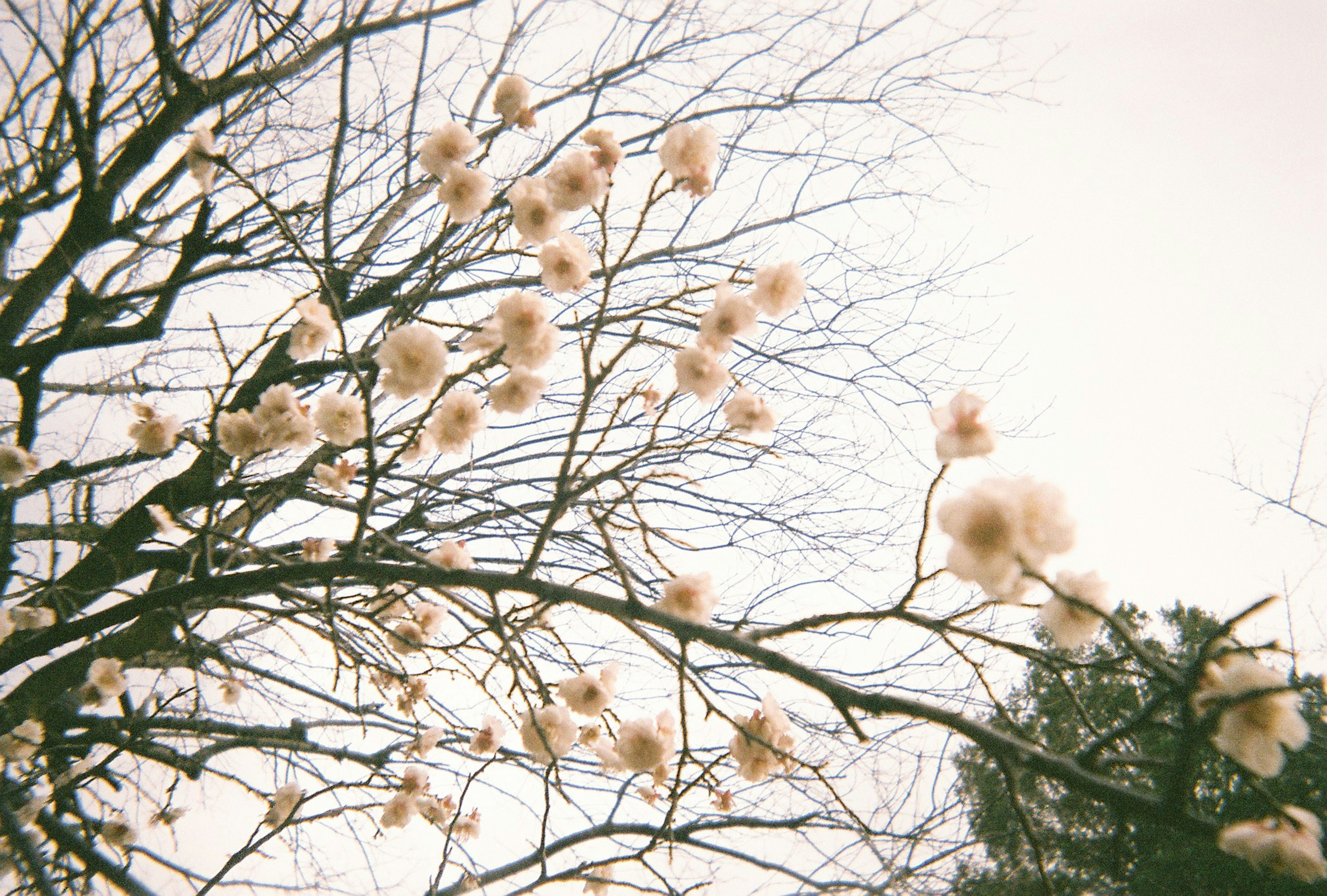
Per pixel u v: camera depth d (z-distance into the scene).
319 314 3.10
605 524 2.62
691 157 2.07
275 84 4.80
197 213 3.77
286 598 3.54
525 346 2.72
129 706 4.66
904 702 1.83
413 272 4.64
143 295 4.05
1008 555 1.32
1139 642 1.43
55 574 3.24
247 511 4.62
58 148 4.50
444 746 4.41
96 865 4.02
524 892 2.29
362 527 2.69
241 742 4.47
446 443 2.93
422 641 3.57
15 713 3.98
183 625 3.45
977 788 3.64
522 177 2.84
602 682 2.77
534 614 2.53
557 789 2.30
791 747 2.28
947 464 1.67
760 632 2.16
